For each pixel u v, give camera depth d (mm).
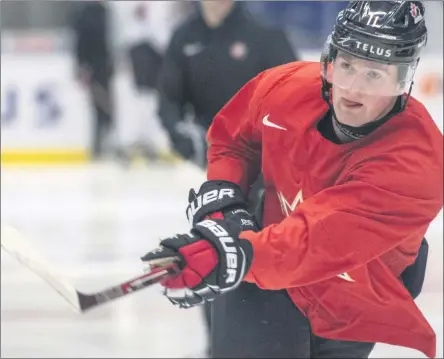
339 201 4840
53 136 24391
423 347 5609
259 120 5707
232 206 5641
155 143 23469
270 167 5648
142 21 21188
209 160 6188
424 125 4930
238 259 4637
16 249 4391
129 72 22172
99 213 17047
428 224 4938
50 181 21234
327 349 6000
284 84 5621
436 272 10953
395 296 5523
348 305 5566
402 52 4723
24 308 10500
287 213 5637
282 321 5887
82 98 24281
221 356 6059
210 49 8914
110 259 13016
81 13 22656
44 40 24391
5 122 24156
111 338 9484
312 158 5301
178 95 9445
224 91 8938
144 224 15875
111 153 24297
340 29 4844
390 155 4848
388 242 4875
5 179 21547
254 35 8797
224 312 5969
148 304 10688
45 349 9055
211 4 8812
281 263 4785
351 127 4996
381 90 4730
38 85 24266
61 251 13625
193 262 4562
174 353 8930
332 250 4812
